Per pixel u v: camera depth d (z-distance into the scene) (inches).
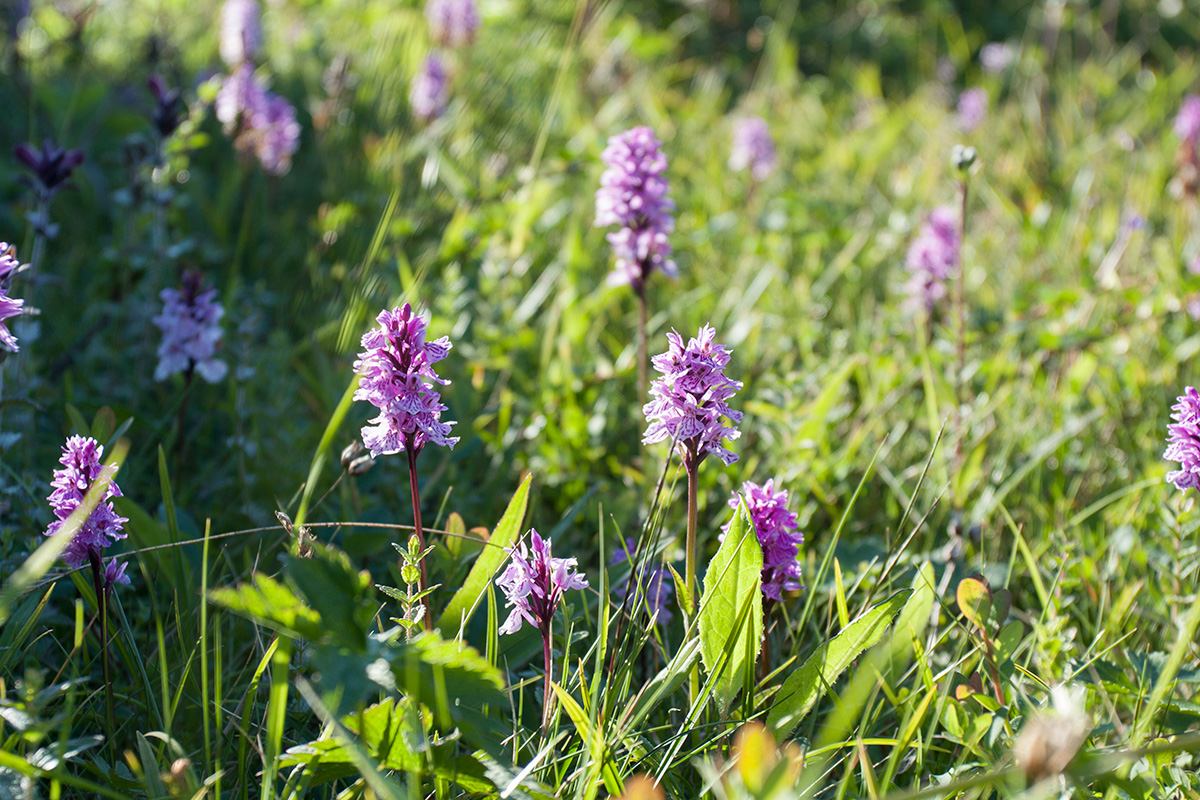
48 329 155.6
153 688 87.8
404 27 286.2
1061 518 122.3
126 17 304.7
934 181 242.7
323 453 101.7
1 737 71.2
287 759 68.8
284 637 66.4
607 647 91.4
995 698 85.7
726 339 165.3
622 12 376.2
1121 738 85.9
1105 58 356.2
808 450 125.3
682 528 114.4
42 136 212.5
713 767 71.6
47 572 86.7
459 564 97.8
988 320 154.3
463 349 149.3
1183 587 102.9
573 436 134.6
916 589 88.4
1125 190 240.1
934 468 129.8
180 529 104.7
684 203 225.3
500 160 207.6
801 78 361.7
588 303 159.3
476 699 68.5
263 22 311.7
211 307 119.5
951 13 405.7
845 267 193.6
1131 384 146.3
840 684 93.4
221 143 220.4
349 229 189.0
